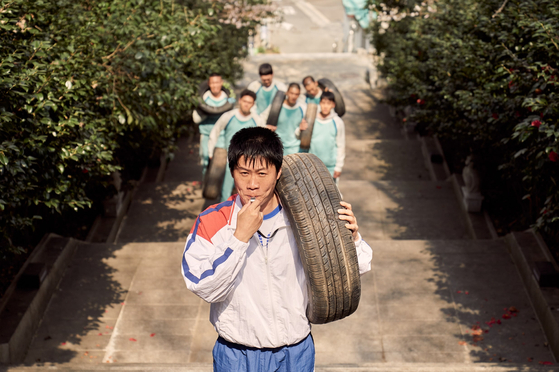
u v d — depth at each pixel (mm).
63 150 5059
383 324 6461
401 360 5879
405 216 9945
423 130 13922
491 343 6078
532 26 5758
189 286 2129
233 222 2227
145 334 6332
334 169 8258
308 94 10172
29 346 6113
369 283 7273
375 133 15953
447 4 9719
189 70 10867
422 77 10688
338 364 5332
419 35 11195
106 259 7844
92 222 9766
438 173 12164
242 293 2318
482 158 9188
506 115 6266
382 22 17266
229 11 15672
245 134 2076
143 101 6727
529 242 7562
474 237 8945
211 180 8289
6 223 4973
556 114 4867
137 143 8477
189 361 5906
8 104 4520
